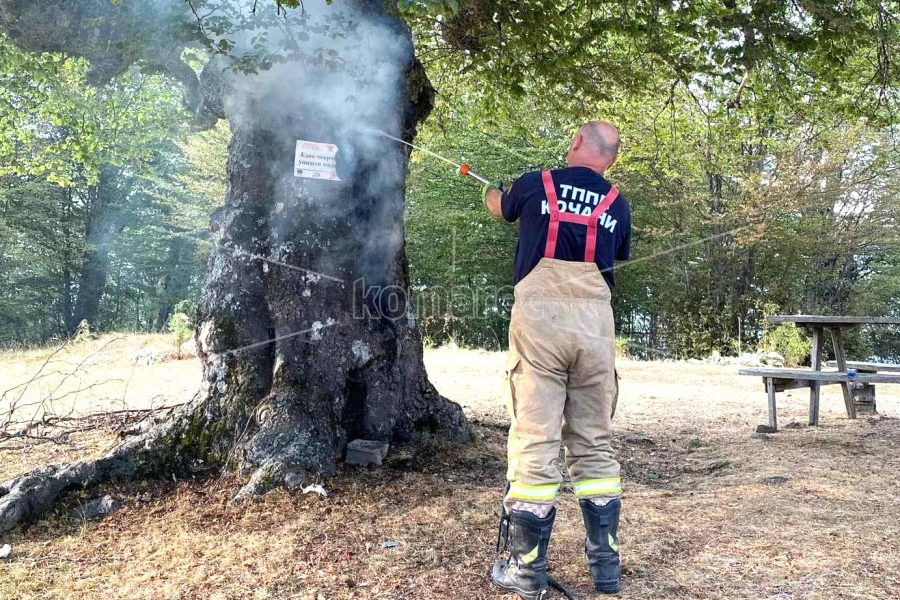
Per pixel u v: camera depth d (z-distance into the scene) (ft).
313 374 14.93
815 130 55.93
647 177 65.72
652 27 19.13
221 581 9.51
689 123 31.99
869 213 63.93
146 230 97.09
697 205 66.13
